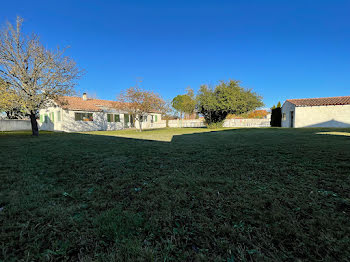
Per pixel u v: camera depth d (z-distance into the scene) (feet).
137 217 6.38
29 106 37.86
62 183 10.13
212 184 9.39
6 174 11.71
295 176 10.16
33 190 9.07
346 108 54.13
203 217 6.32
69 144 26.13
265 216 6.25
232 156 16.14
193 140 29.66
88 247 5.08
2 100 34.32
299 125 59.88
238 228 5.68
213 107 66.03
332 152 15.72
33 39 39.70
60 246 5.10
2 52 36.70
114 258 4.64
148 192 8.61
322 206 6.79
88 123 67.67
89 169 12.82
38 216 6.63
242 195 7.96
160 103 57.77
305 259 4.43
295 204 7.00
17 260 4.62
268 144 22.38
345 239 4.98
